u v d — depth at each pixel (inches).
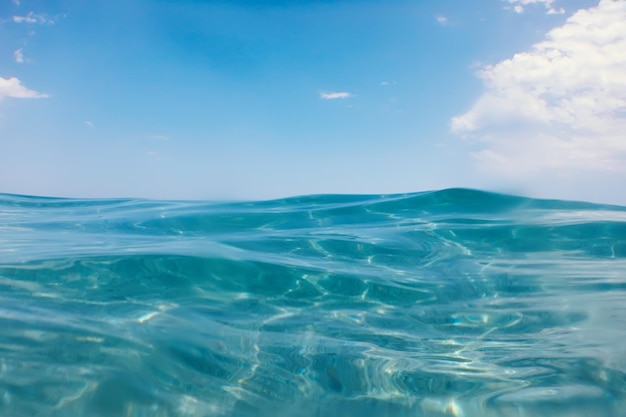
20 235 154.6
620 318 94.8
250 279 110.5
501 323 92.8
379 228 172.1
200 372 70.1
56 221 187.3
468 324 92.3
